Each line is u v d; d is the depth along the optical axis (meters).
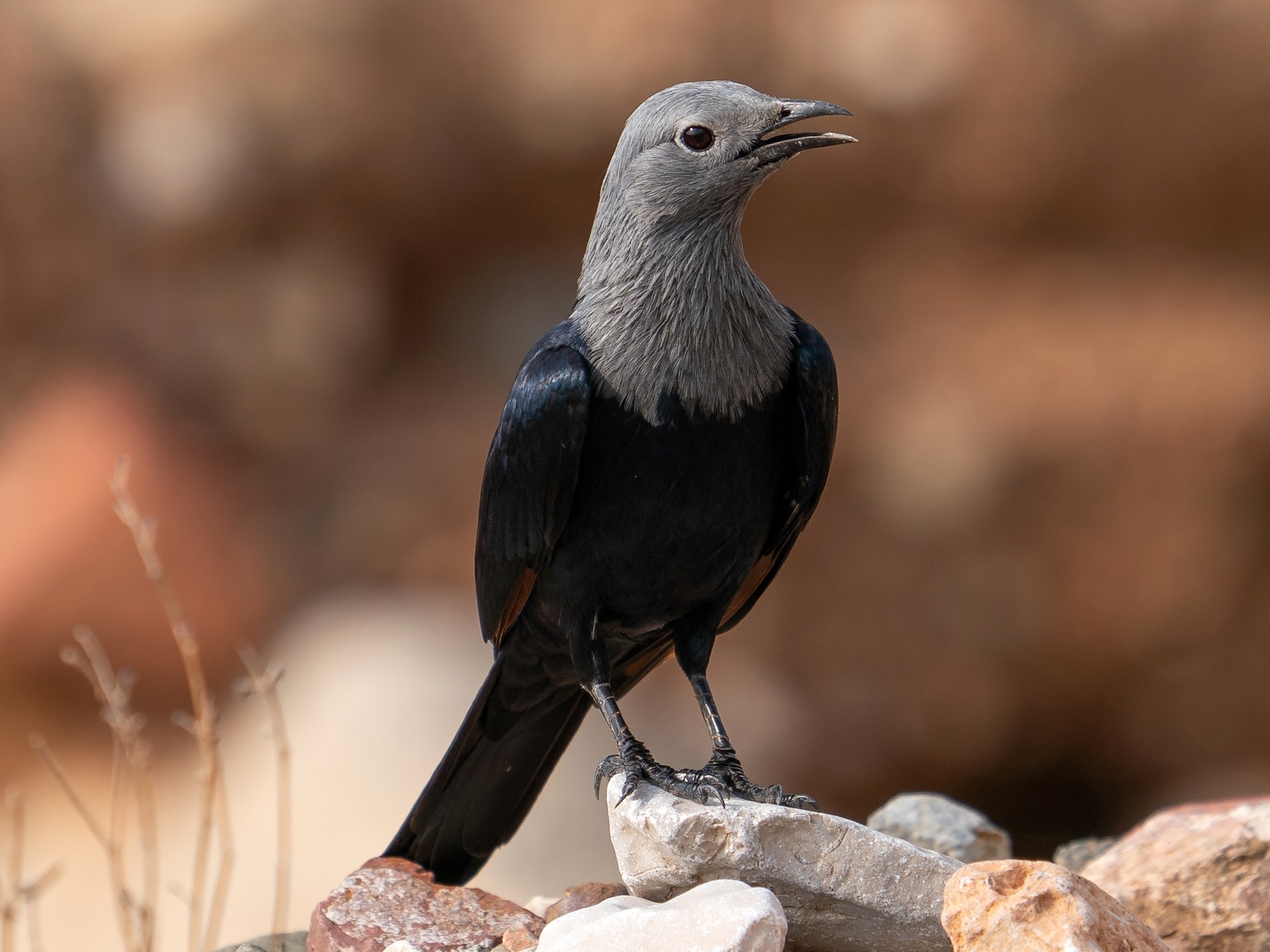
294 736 11.14
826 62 16.44
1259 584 14.51
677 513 5.49
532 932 5.16
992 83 16.12
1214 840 5.65
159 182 17.19
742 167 5.43
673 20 16.67
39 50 17.31
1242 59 15.81
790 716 14.56
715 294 5.45
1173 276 16.30
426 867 6.32
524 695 6.23
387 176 17.50
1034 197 16.53
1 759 13.07
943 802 6.78
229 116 17.11
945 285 16.72
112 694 7.27
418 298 18.48
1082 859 6.88
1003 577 14.82
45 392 16.91
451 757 6.06
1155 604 14.60
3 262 17.34
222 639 14.66
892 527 15.14
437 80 17.28
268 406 17.42
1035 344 15.72
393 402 17.97
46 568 14.17
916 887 4.59
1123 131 16.11
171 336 17.33
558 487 5.47
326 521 16.91
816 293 17.17
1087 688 14.84
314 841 9.97
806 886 4.59
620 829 4.91
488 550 5.88
